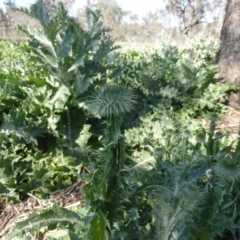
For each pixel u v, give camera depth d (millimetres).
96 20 2625
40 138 2486
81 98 2418
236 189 1273
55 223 1267
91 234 1017
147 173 1311
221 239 1310
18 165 2223
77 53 2506
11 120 2240
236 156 1334
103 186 1021
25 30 2480
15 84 2672
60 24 2463
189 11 12375
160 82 3400
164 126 2561
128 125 2783
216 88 3324
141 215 1416
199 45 3752
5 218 1945
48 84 2578
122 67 3168
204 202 1121
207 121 3057
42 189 2107
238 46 3371
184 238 1142
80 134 2416
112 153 985
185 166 1311
